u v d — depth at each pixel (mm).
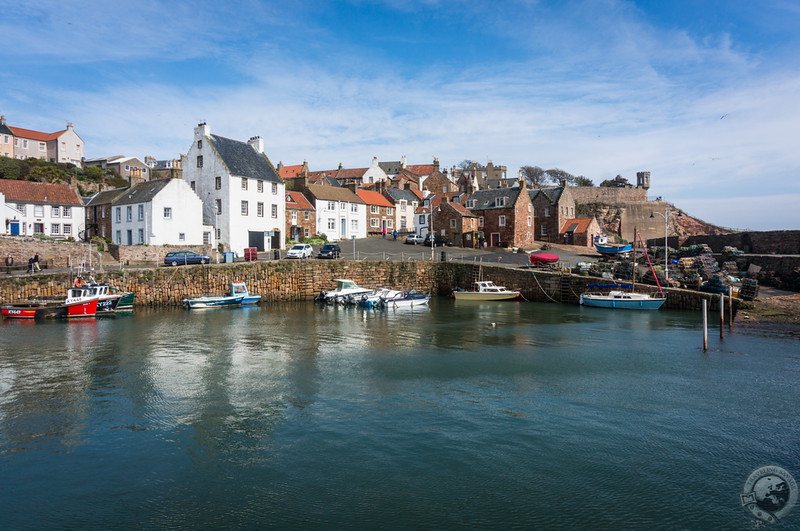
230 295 45375
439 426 15953
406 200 89438
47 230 60500
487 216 74688
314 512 11227
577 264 52688
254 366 23188
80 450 14195
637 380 21203
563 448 14406
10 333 30656
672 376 21812
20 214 57969
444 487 12266
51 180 79000
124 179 101938
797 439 15195
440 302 49094
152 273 43406
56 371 22000
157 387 19844
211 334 30906
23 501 11641
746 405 18125
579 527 10766
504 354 25953
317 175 101125
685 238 66750
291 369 22703
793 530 10719
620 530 10688
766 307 37938
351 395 19000
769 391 19734
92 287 38469
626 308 43500
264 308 43719
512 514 11180
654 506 11570
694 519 11102
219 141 60531
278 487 12258
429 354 25906
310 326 34250
